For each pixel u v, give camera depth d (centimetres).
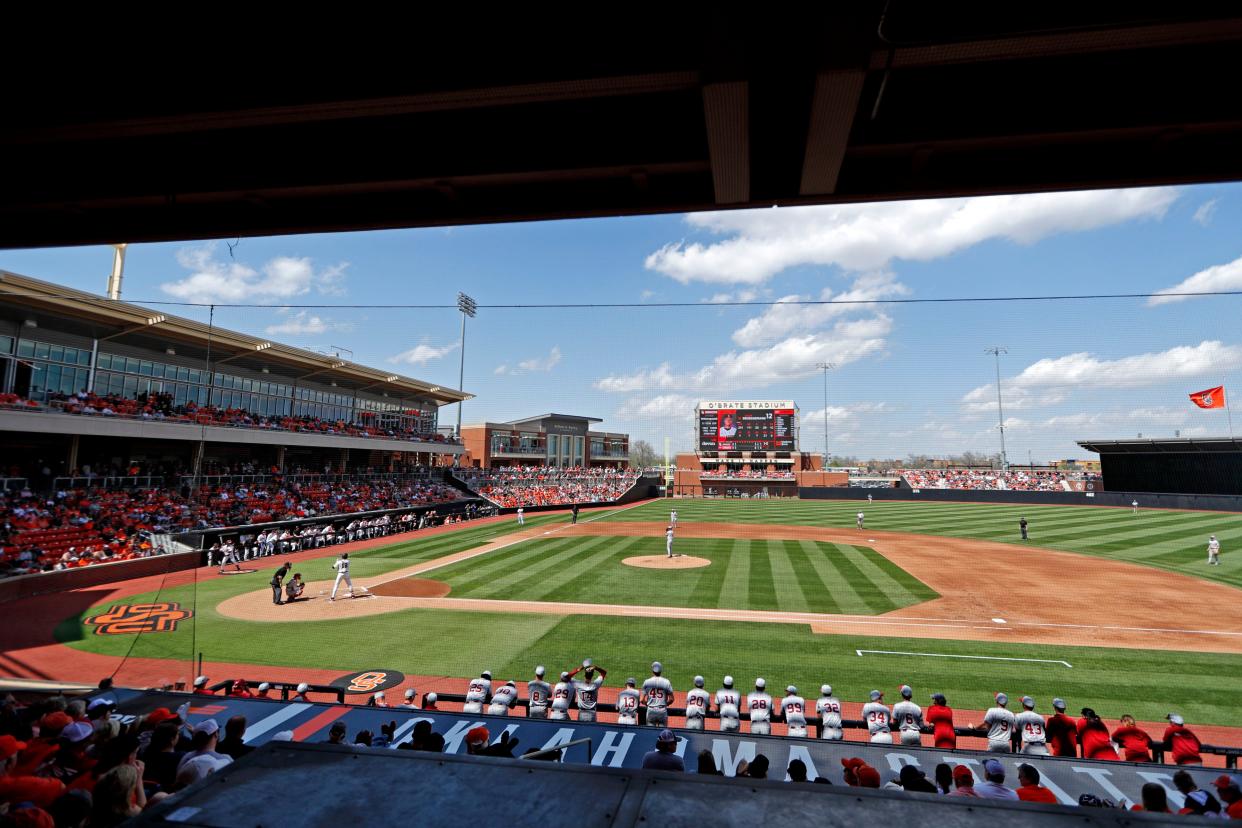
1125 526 4144
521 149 674
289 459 4594
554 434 9138
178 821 204
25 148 718
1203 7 436
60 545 2383
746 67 489
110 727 605
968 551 3147
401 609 1941
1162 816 206
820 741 805
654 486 8638
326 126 695
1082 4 449
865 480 10244
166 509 2969
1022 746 876
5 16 511
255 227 784
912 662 1412
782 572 2552
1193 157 613
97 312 2794
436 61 532
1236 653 1475
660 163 655
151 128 588
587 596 2114
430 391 5788
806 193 673
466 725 853
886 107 605
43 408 2600
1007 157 647
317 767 243
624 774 238
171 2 508
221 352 3709
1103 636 1622
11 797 450
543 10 514
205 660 1447
